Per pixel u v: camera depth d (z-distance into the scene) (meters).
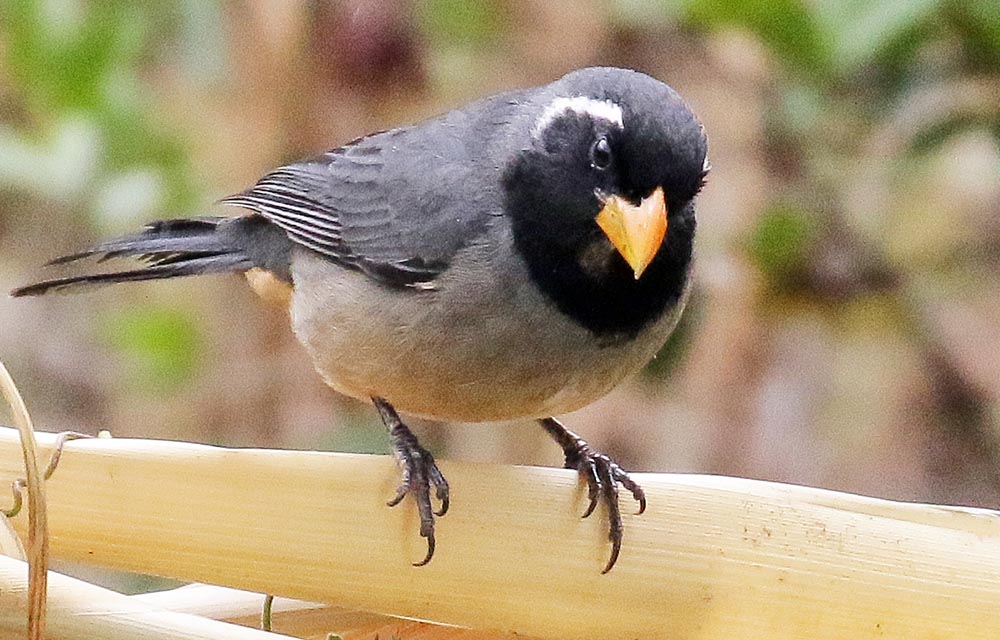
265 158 12.52
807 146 10.72
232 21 12.46
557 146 7.19
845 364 11.77
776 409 11.76
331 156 8.43
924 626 6.19
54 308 14.22
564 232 7.17
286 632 6.64
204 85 12.88
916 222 11.52
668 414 12.02
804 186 10.85
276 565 6.13
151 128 11.99
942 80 10.48
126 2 12.28
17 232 13.73
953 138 10.84
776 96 10.69
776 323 11.35
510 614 6.22
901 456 11.79
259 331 12.88
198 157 12.52
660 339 7.63
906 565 6.19
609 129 7.04
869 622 6.17
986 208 11.64
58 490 6.14
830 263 11.02
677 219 7.26
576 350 7.39
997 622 6.21
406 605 6.21
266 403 12.71
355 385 8.00
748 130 11.17
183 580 6.32
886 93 10.54
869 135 10.64
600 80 7.28
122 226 11.78
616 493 6.23
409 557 6.18
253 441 12.69
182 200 11.88
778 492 6.23
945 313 11.76
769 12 9.98
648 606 6.18
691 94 11.69
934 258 11.56
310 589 6.16
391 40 12.66
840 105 10.57
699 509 6.19
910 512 6.27
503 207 7.37
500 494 6.23
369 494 6.18
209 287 13.11
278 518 6.12
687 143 7.07
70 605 5.16
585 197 7.08
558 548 6.20
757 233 10.67
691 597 6.15
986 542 6.26
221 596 6.58
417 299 7.47
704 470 11.74
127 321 12.77
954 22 10.24
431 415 7.95
